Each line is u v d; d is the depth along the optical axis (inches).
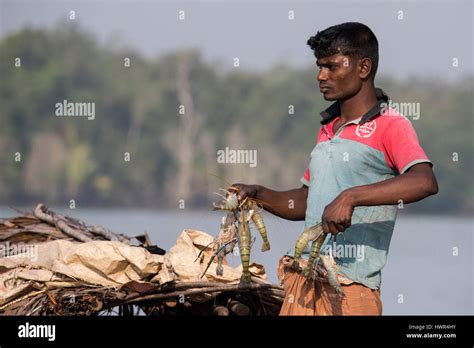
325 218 145.4
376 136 155.9
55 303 173.5
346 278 155.9
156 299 179.0
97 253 175.0
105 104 1726.1
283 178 1615.4
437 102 1702.8
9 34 1828.2
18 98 1683.1
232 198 168.4
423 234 1016.2
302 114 1685.5
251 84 1763.0
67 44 1843.0
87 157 1644.9
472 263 681.6
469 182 1589.6
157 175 1667.1
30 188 1614.2
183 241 186.1
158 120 1727.4
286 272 163.6
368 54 159.2
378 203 145.3
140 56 1854.1
